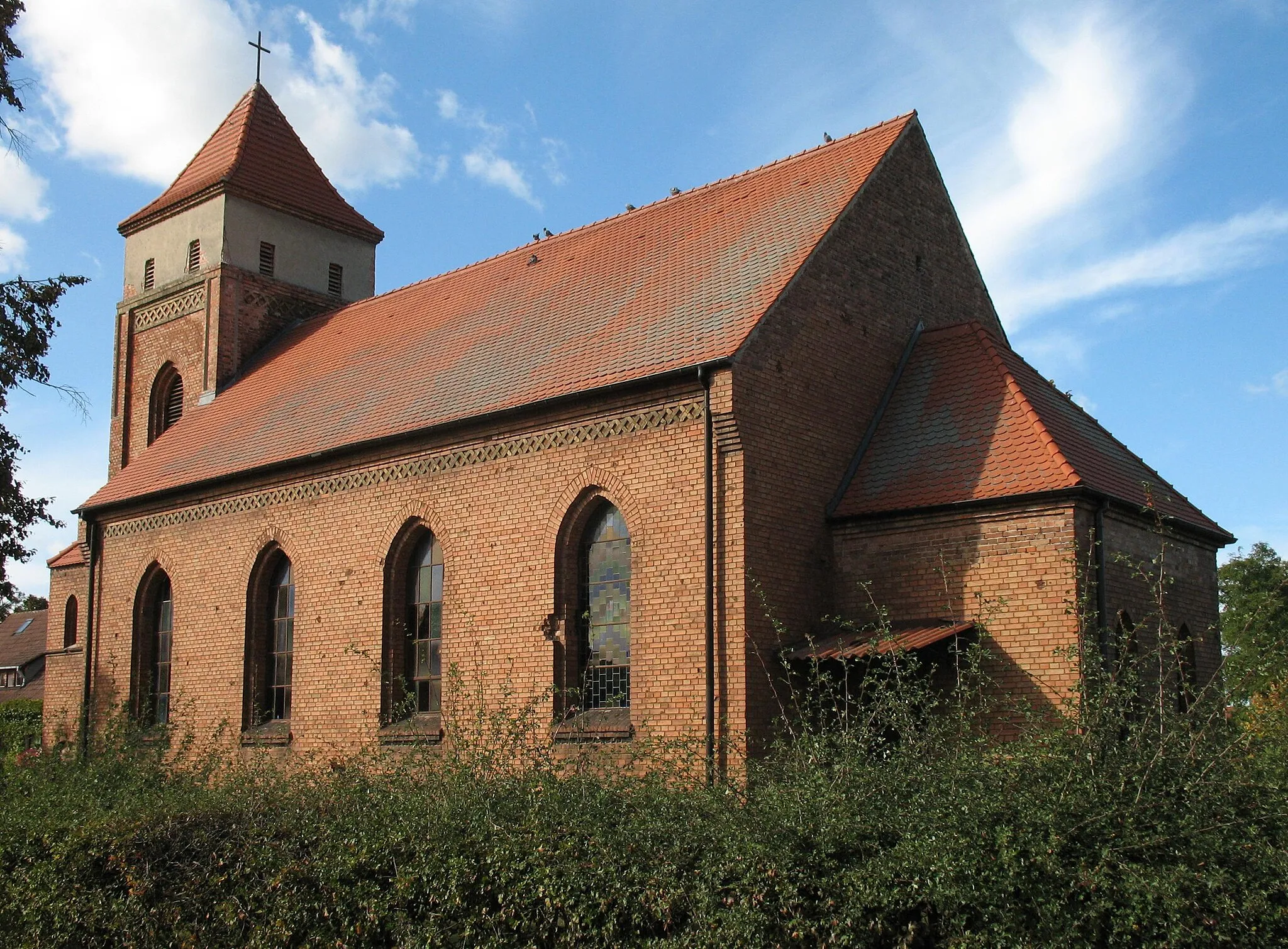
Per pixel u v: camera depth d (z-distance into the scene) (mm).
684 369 20016
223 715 28312
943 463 21016
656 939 10695
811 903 10195
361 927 12734
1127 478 21562
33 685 69062
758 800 11508
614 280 26188
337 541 26188
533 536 22328
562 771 15547
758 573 19688
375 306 34344
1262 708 12773
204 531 29828
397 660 24891
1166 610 21359
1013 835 9898
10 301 27578
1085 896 9641
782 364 20969
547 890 11336
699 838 11164
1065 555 18531
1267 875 10070
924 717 14992
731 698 19141
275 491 27938
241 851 14312
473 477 23578
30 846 16375
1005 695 15352
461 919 12133
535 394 22422
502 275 30750
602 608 21641
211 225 36625
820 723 15477
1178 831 10023
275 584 28344
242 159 37375
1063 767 10633
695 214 27406
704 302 22500
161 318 37469
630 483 20969
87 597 33281
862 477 21906
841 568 21250
